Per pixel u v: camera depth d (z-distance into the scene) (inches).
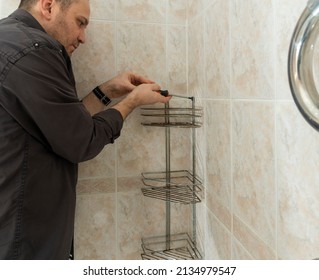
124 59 41.6
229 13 30.4
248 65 26.9
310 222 19.8
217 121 34.4
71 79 33.9
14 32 27.8
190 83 42.9
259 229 26.2
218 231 35.4
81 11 32.9
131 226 43.7
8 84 26.0
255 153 26.4
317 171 19.0
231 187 31.4
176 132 44.1
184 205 45.4
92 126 29.6
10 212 27.7
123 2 41.1
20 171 27.9
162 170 44.0
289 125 21.6
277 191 23.3
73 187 32.8
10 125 27.3
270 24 23.4
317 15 13.5
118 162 42.6
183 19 43.3
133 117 42.6
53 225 30.1
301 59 14.1
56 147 27.8
